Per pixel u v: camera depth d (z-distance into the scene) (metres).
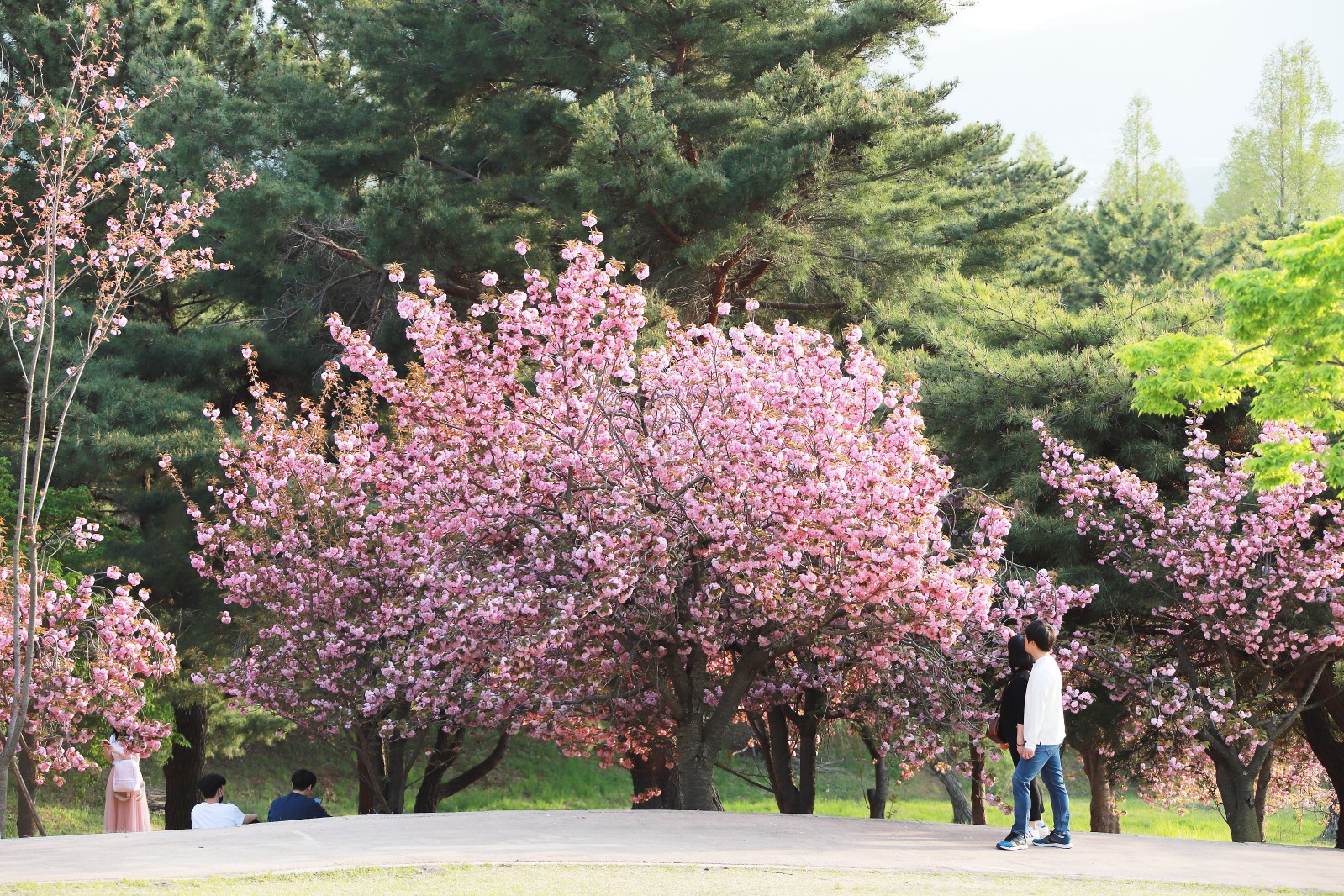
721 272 19.91
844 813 30.50
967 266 23.34
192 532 18.16
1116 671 13.45
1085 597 12.54
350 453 13.44
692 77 22.61
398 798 13.50
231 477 14.15
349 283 21.98
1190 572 12.91
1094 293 30.95
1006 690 8.88
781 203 18.81
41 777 12.46
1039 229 24.61
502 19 21.78
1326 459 11.46
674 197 18.16
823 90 19.45
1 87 18.72
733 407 11.52
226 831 8.53
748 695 13.16
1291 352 11.80
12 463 18.80
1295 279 11.35
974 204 24.52
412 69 22.94
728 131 20.97
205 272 22.55
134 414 18.47
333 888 6.18
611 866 7.09
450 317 12.80
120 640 12.73
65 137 12.24
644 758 14.89
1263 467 11.67
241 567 13.63
